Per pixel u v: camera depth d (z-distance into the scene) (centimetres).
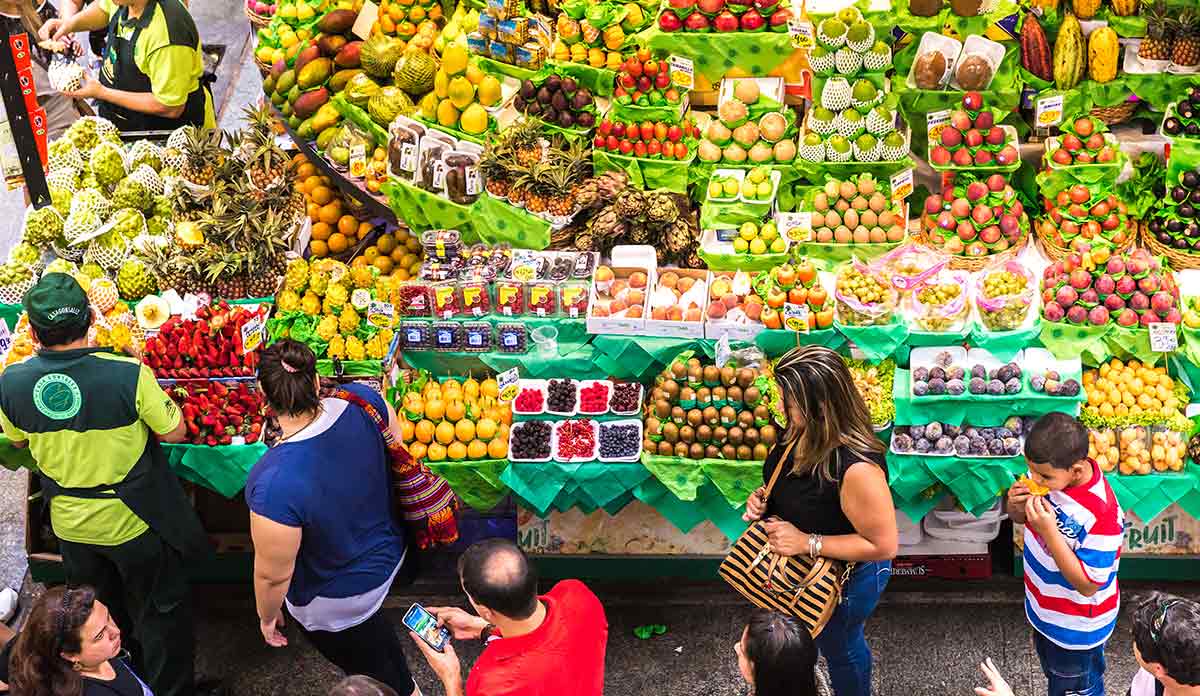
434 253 605
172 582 529
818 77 628
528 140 633
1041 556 457
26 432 493
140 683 416
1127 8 617
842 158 620
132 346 570
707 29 648
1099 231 600
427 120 671
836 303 562
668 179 638
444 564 614
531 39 657
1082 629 457
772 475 453
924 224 615
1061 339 555
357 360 575
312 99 712
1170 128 612
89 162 650
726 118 636
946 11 629
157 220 643
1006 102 625
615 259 605
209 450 560
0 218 835
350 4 717
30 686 387
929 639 575
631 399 570
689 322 566
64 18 789
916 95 629
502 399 571
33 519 604
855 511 431
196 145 634
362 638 490
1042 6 622
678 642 582
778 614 370
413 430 577
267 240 596
